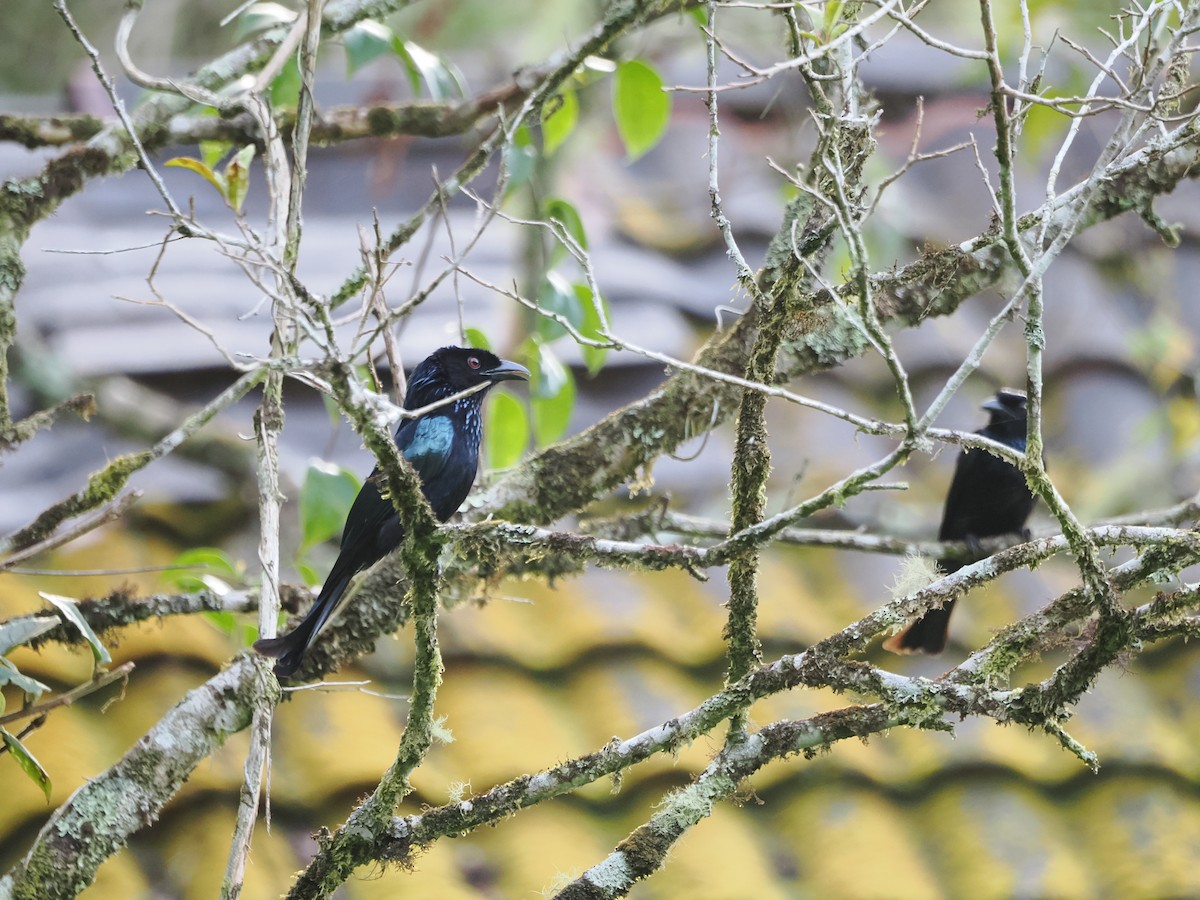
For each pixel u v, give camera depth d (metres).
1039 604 10.48
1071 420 11.77
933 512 11.62
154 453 6.48
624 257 12.20
